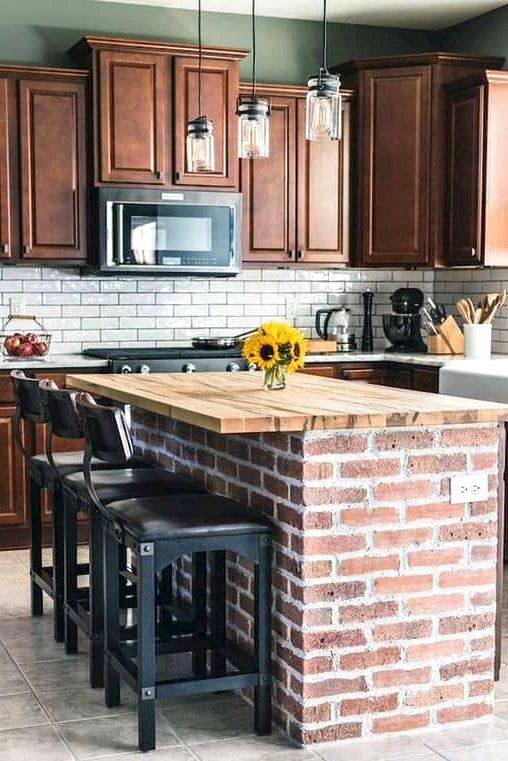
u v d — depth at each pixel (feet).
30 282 19.51
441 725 10.18
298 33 21.11
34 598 13.80
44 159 18.26
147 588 9.43
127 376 14.30
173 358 18.35
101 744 9.75
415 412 9.66
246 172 19.76
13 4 19.13
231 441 11.27
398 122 20.02
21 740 9.84
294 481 9.68
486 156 18.76
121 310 20.16
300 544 9.59
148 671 9.50
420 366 18.90
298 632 9.67
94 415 9.85
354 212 20.56
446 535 10.09
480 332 19.12
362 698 9.84
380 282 22.08
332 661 9.71
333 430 9.58
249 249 19.88
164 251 18.90
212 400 10.83
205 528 9.57
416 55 19.72
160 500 10.46
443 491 10.05
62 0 19.39
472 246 19.15
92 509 11.15
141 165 18.62
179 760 9.39
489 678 10.34
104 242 18.48
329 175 20.31
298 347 12.00
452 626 10.16
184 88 18.80
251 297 21.15
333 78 11.03
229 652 10.60
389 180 20.16
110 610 10.53
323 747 9.70
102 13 19.66
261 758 9.43
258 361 11.93
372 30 21.61
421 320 22.07
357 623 9.78
